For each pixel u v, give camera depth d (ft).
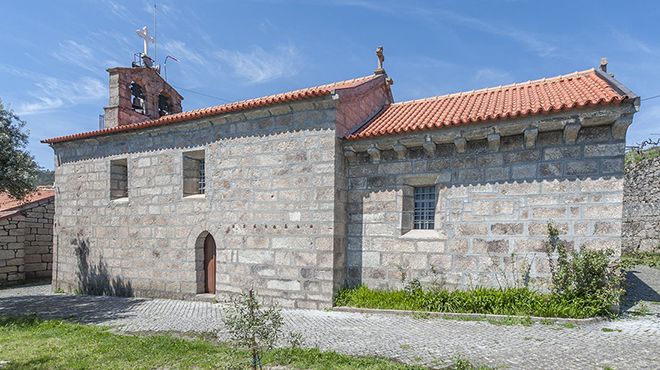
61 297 44.98
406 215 34.50
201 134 40.68
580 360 19.29
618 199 27.30
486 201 31.32
